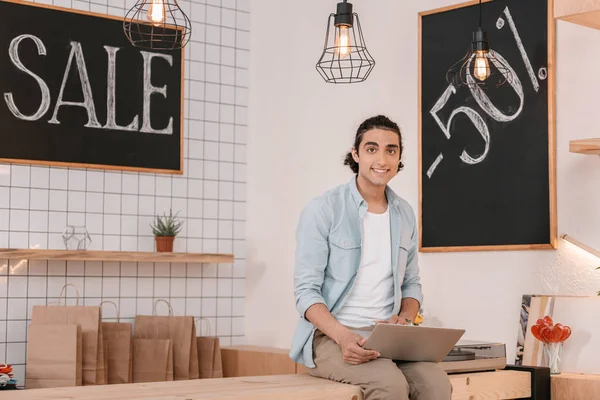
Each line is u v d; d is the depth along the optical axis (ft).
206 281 17.10
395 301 9.58
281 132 17.06
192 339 15.78
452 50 13.91
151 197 16.51
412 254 10.16
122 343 15.06
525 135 12.82
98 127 16.01
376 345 8.68
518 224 12.83
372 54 15.31
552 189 12.41
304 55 16.66
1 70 15.12
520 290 12.75
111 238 15.99
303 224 9.50
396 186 14.73
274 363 15.34
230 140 17.57
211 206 17.22
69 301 15.52
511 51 13.08
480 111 13.43
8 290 14.93
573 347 11.62
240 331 17.47
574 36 12.36
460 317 13.56
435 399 8.84
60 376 13.92
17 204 15.11
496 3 13.32
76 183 15.71
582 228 12.09
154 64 16.71
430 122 14.16
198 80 17.24
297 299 9.34
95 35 16.11
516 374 10.87
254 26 18.01
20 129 15.23
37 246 15.24
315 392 8.42
